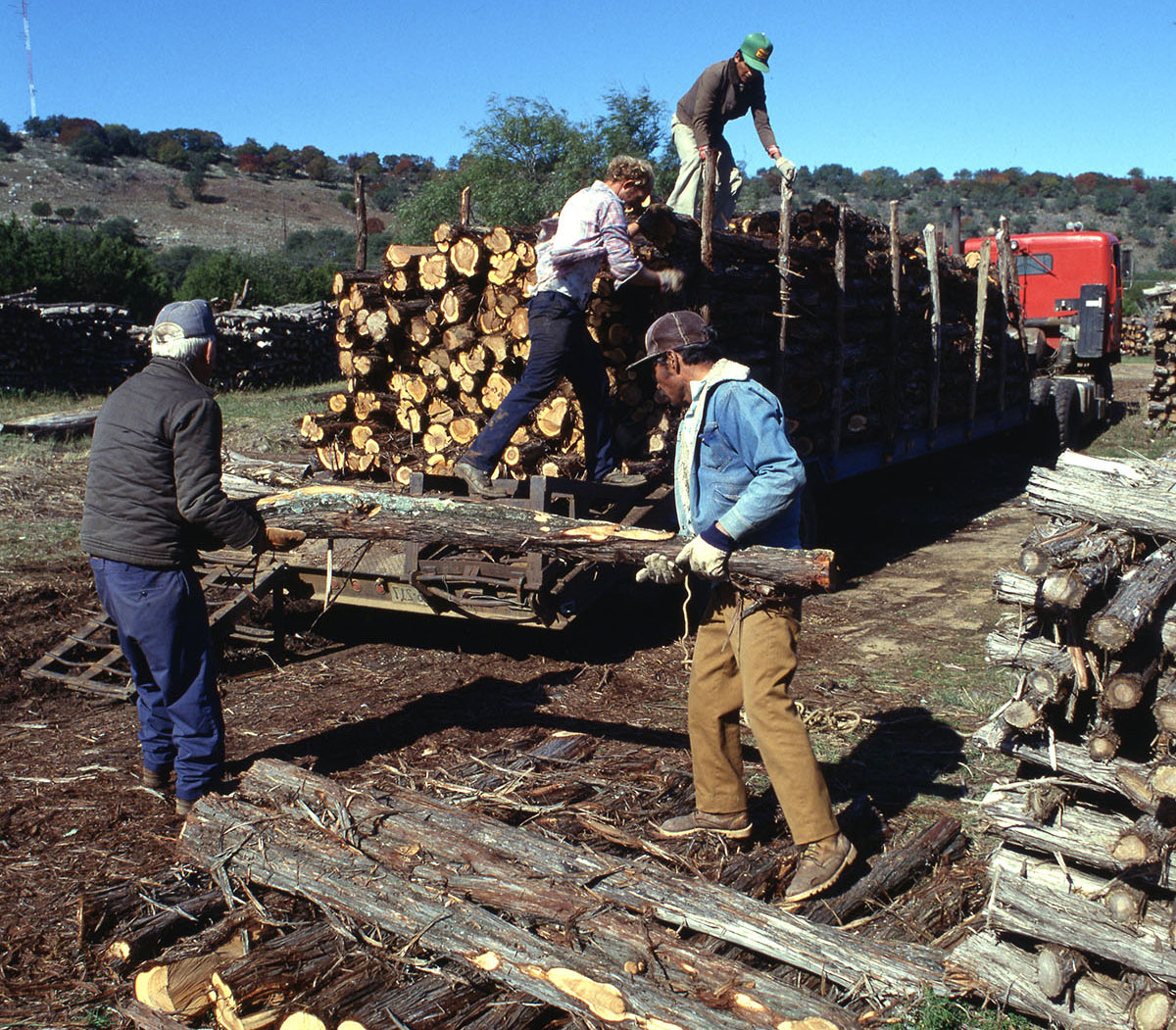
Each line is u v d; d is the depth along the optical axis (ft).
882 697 17.31
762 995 8.39
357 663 18.92
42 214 247.29
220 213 288.71
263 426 42.45
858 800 12.74
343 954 9.30
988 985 8.85
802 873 10.53
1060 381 44.16
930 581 25.55
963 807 13.15
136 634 11.91
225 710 16.48
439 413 20.57
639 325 19.12
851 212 25.55
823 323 24.66
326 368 77.25
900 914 10.38
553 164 97.19
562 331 16.34
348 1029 8.14
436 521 12.12
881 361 28.12
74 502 29.89
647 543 11.01
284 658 19.19
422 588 17.40
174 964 9.01
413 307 20.18
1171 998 8.14
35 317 57.98
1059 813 9.26
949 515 33.96
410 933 9.32
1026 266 49.21
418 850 10.34
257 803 11.36
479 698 17.06
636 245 17.89
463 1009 8.60
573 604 17.47
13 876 11.35
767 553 10.06
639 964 8.69
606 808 12.26
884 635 21.02
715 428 10.60
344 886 9.84
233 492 21.45
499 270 18.90
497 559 17.48
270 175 347.36
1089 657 9.27
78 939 10.08
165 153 332.39
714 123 25.17
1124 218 367.45
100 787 13.60
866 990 8.93
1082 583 8.80
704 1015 8.16
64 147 325.42
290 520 12.63
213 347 12.21
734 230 24.08
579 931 9.13
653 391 19.67
